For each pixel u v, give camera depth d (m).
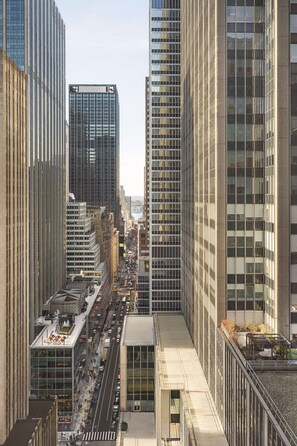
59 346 155.50
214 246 87.44
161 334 132.38
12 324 104.94
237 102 84.50
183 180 157.00
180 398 93.44
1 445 95.88
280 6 77.00
